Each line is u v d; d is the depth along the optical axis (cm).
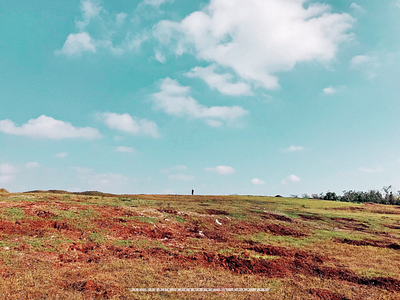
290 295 1299
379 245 2706
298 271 1706
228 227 2870
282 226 3206
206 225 2772
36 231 1719
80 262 1428
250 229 2909
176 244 2044
